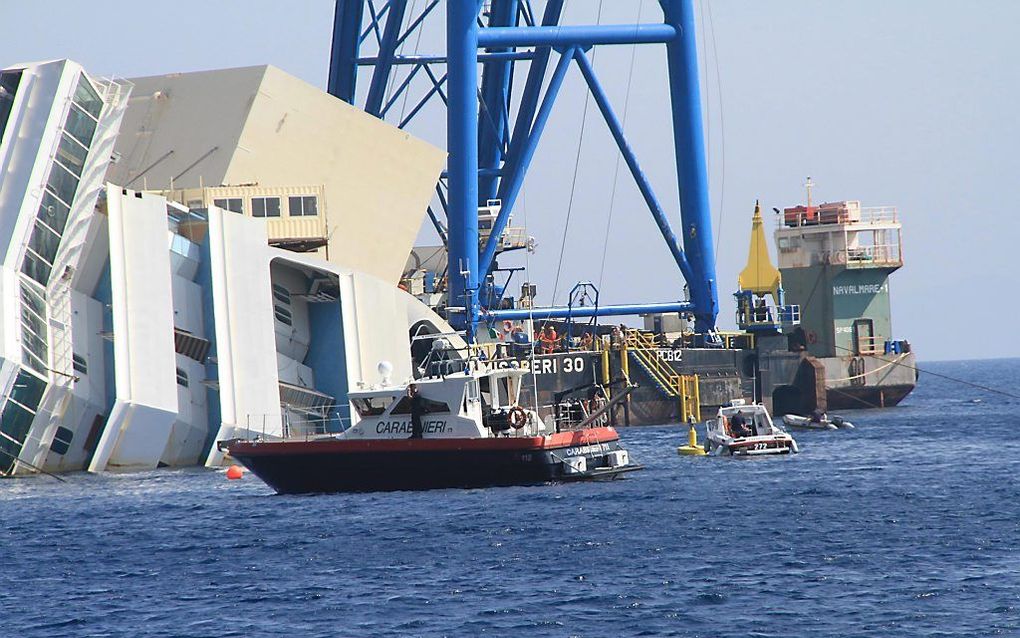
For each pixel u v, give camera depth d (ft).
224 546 562.25
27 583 503.20
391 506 645.51
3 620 445.78
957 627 410.72
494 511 622.95
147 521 639.35
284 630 424.46
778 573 485.97
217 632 424.46
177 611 451.53
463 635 414.62
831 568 492.54
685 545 540.52
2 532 622.13
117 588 489.26
